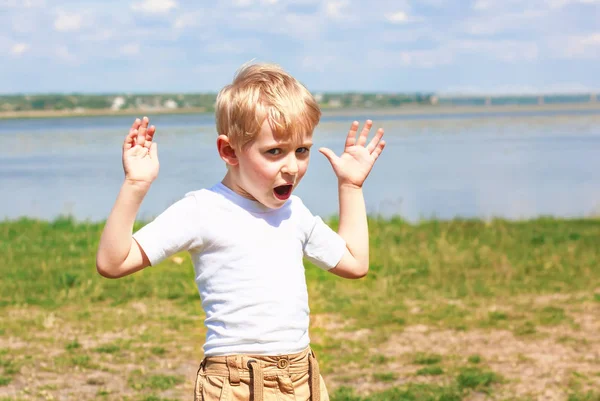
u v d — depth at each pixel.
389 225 13.47
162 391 5.61
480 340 7.00
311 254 2.88
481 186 25.64
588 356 6.51
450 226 13.62
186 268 9.89
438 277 9.48
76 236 12.33
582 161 35.16
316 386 2.70
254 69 2.68
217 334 2.63
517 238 12.30
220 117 2.66
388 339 7.03
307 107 2.60
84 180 28.41
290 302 2.65
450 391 5.56
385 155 39.81
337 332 7.24
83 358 6.29
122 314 7.80
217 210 2.67
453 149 44.12
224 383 2.58
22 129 95.00
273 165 2.57
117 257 2.51
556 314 7.86
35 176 30.05
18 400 5.34
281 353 2.60
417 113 175.62
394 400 5.40
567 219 15.06
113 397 5.46
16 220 14.62
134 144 2.62
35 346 6.68
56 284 8.95
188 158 37.03
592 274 9.72
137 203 2.55
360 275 2.96
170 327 7.37
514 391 5.65
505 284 9.21
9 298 8.37
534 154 39.66
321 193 23.03
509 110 197.00
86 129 90.25
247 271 2.63
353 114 166.38
